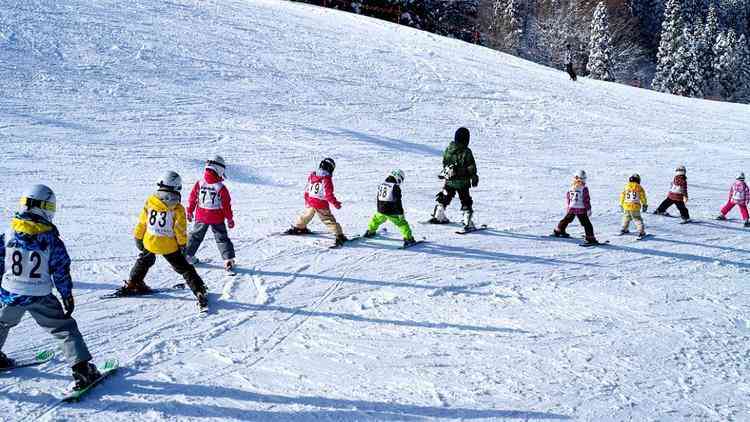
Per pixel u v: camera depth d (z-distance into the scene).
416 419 4.90
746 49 62.88
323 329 6.50
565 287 8.50
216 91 19.14
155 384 5.14
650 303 8.17
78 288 7.02
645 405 5.44
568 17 59.97
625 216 11.81
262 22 30.14
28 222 4.62
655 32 71.81
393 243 9.81
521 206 13.34
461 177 10.72
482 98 24.34
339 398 5.13
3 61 17.33
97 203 10.36
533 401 5.32
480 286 8.22
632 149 20.83
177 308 6.72
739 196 13.58
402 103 21.94
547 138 20.88
